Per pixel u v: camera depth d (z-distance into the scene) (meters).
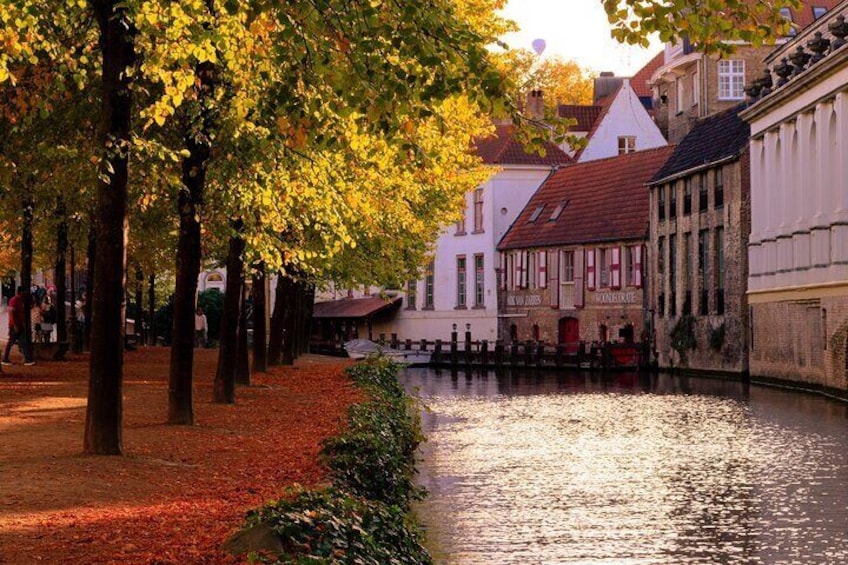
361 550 10.80
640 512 19.36
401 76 11.88
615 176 81.75
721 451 27.98
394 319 99.25
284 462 18.73
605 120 91.75
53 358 43.72
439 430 33.66
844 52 46.84
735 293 62.41
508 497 20.81
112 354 18.28
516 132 12.79
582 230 80.81
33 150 22.77
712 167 64.81
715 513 19.28
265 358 43.78
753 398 47.44
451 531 17.66
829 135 50.59
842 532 17.72
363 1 11.69
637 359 72.31
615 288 77.62
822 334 50.06
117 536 12.18
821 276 50.72
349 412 23.53
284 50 12.42
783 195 56.47
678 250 69.81
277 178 20.78
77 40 18.81
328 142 13.59
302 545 10.66
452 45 11.75
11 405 26.16
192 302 23.95
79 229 38.91
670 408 42.22
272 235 24.22
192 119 20.23
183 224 23.64
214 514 13.73
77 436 20.84
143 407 27.33
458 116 26.11
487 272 89.94
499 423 36.03
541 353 76.25
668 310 71.12
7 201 25.75
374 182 22.75
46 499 14.40
